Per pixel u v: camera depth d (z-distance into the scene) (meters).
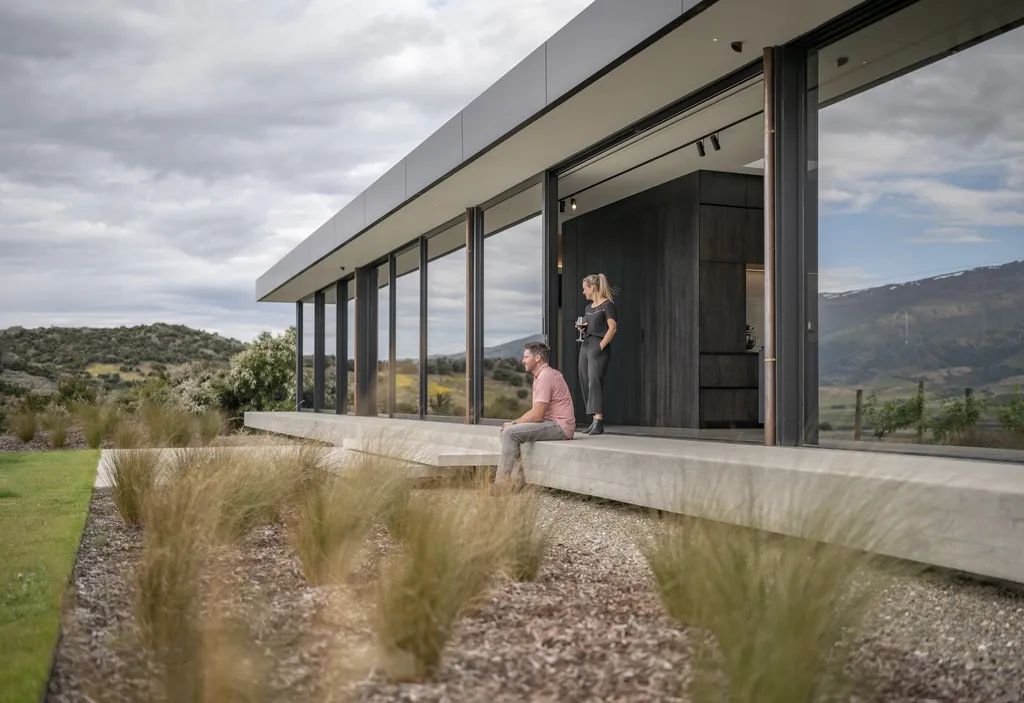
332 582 3.39
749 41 5.66
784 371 5.63
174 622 2.52
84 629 2.82
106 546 4.33
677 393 8.96
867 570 2.62
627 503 5.86
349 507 3.53
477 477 5.07
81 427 13.82
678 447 5.62
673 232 9.05
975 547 3.17
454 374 11.16
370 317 15.21
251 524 4.36
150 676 2.30
